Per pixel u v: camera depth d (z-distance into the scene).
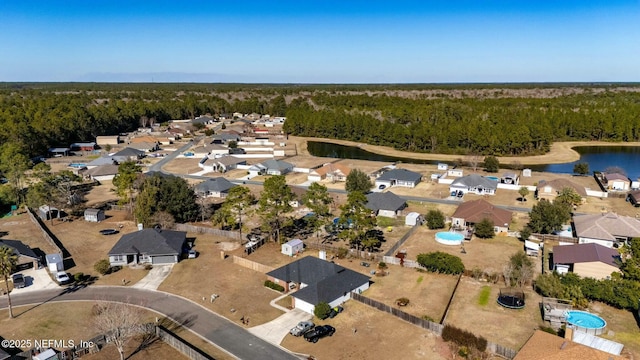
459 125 167.88
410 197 98.06
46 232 76.00
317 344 43.62
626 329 45.06
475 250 67.62
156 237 65.88
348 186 101.69
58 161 140.38
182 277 59.19
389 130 178.50
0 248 50.50
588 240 67.94
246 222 81.12
